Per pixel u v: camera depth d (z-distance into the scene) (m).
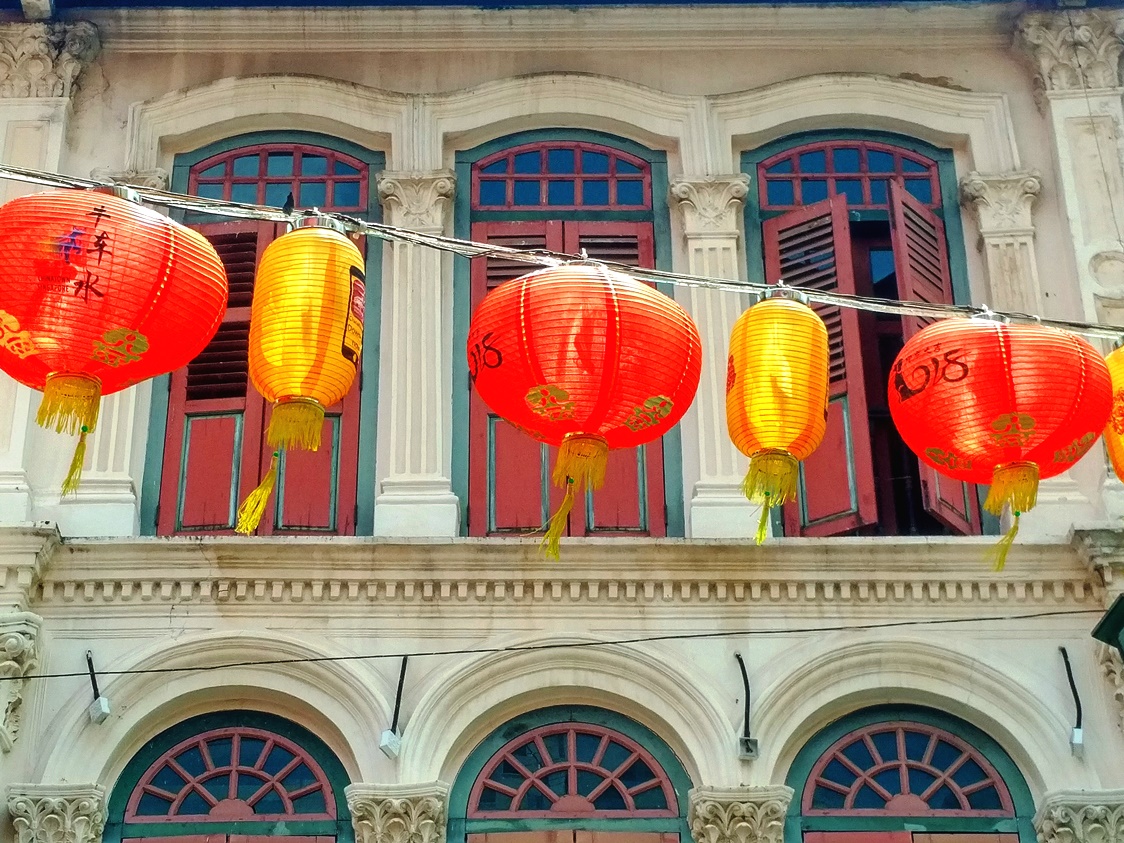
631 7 11.93
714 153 11.57
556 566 9.91
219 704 9.80
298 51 11.95
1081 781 9.46
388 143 11.71
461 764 9.64
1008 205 11.38
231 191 11.59
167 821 9.45
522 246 11.34
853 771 9.67
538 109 11.72
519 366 7.91
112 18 11.87
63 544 9.87
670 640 9.82
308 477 10.55
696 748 9.56
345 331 8.10
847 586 9.96
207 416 10.77
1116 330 8.69
